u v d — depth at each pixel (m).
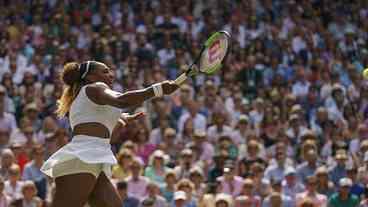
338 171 30.47
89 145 14.09
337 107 39.31
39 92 36.22
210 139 34.19
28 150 29.39
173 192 27.69
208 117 36.16
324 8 50.34
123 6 45.97
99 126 14.18
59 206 14.09
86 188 14.07
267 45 44.41
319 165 30.97
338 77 41.78
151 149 31.97
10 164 27.12
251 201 27.23
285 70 42.28
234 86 39.06
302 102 39.66
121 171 28.28
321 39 47.03
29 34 41.91
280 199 27.00
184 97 36.22
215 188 28.30
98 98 13.96
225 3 47.94
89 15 45.00
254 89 40.47
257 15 47.78
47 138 28.94
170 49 42.44
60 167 14.08
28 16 44.06
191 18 46.09
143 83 38.62
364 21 50.16
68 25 42.97
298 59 43.66
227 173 28.36
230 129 34.31
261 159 30.59
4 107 33.59
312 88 40.34
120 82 38.91
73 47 40.88
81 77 14.41
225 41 14.11
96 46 40.97
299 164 32.12
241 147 32.16
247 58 42.75
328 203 28.16
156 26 44.31
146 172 28.75
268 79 41.59
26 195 25.69
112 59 40.91
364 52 46.09
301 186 29.05
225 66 41.50
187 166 29.30
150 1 46.72
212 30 45.62
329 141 34.44
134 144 31.36
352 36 46.78
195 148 31.19
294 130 34.97
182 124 34.62
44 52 40.25
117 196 14.41
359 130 34.59
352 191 28.98
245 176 30.22
